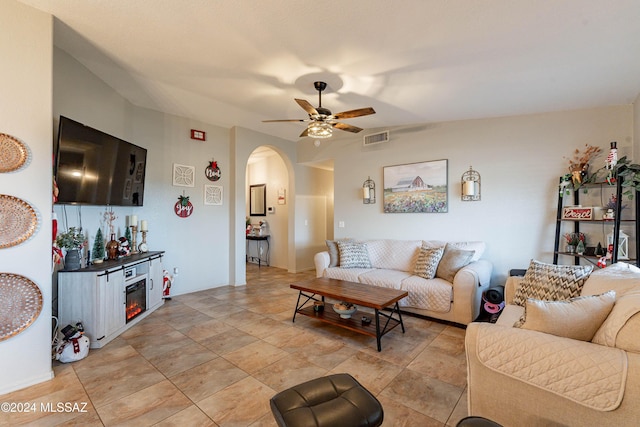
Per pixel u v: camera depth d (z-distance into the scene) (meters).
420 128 4.43
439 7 1.82
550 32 1.98
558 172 3.46
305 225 6.46
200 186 4.84
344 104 3.68
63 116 2.59
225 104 4.00
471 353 1.51
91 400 1.96
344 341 2.90
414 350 2.70
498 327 1.50
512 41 2.12
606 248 3.10
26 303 2.12
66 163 2.61
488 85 2.88
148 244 4.22
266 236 7.05
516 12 1.80
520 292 2.56
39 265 2.17
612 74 2.51
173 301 4.21
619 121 3.17
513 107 3.43
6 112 2.04
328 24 2.09
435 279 3.54
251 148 5.35
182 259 4.62
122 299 3.09
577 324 1.39
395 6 1.85
